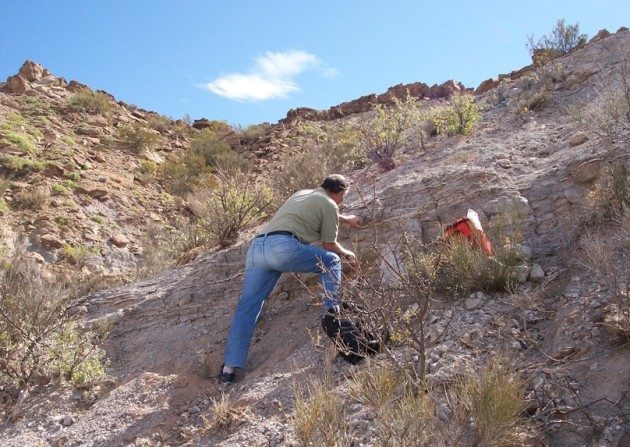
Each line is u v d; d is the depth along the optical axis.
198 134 21.70
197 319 6.02
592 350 3.69
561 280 4.61
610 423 3.21
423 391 3.47
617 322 3.67
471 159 7.25
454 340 4.20
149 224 13.58
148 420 4.53
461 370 3.76
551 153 6.80
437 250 5.12
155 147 19.47
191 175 17.36
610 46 10.10
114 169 16.61
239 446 3.87
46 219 12.70
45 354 5.39
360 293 4.17
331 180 5.29
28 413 4.93
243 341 4.88
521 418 3.25
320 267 4.82
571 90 9.14
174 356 5.48
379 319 4.20
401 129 9.18
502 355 3.88
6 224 12.30
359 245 5.92
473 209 5.80
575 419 3.29
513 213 5.36
